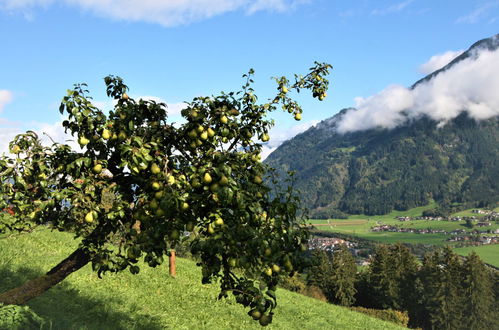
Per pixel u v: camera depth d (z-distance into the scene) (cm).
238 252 557
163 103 617
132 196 610
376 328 3028
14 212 598
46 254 1698
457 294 10294
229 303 2033
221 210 559
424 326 10719
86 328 946
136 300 1548
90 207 557
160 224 549
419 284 10531
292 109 703
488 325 10344
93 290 1441
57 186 602
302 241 568
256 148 646
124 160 534
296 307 2855
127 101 614
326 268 10312
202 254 588
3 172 571
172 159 596
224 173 536
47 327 747
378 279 11000
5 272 1269
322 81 716
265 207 591
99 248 609
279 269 554
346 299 10200
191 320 1589
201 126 581
